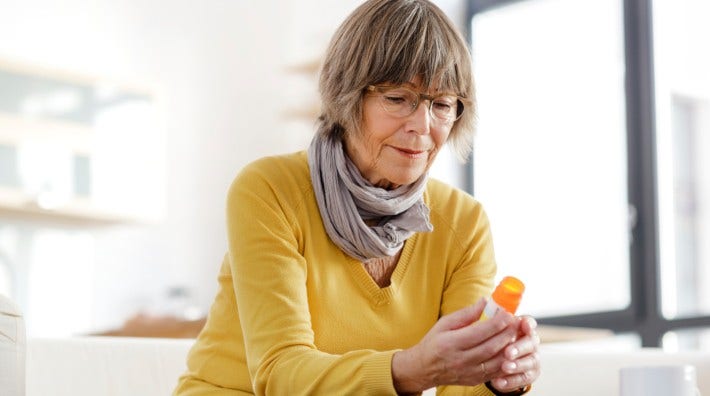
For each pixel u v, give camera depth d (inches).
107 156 193.2
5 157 182.1
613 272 201.9
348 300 61.3
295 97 216.7
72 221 193.3
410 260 63.6
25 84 185.2
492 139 224.2
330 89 60.4
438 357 49.6
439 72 57.8
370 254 61.4
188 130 206.4
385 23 58.4
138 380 76.7
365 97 58.9
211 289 207.0
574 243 208.7
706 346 188.5
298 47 218.8
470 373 50.2
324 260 61.1
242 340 61.4
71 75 189.9
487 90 226.1
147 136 198.1
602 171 204.7
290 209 60.9
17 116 183.5
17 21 188.5
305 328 57.5
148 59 202.7
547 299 212.5
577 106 209.8
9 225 186.4
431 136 59.0
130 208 195.0
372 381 51.2
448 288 64.8
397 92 57.9
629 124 199.8
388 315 62.0
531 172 217.0
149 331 134.4
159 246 201.9
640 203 198.1
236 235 59.9
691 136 192.9
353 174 60.7
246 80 213.3
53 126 187.2
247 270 58.8
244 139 212.2
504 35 223.9
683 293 192.7
